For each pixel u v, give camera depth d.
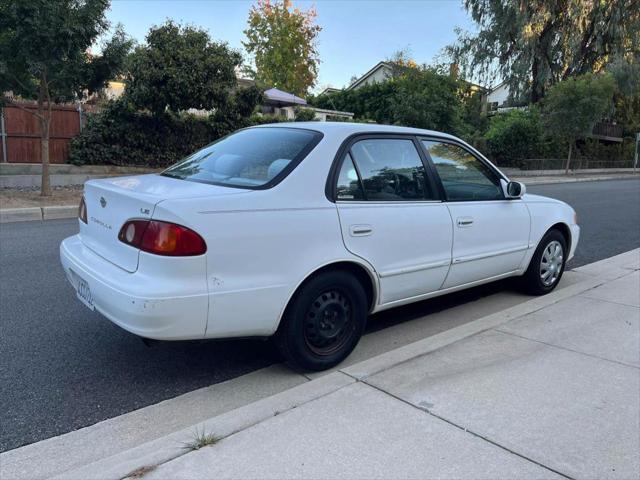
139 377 3.68
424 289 4.30
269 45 42.50
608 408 3.11
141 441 2.88
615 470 2.54
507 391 3.27
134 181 3.77
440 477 2.45
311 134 3.83
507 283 6.05
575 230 5.87
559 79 33.25
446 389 3.28
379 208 3.86
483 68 34.12
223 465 2.48
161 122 17.39
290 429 2.79
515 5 30.34
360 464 2.52
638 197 18.02
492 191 4.93
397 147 4.18
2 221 10.49
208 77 16.23
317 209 3.50
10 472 2.58
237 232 3.13
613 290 5.61
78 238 4.10
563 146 34.41
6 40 11.55
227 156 3.95
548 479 2.46
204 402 3.32
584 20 30.72
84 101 17.39
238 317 3.19
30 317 4.80
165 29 16.08
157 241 2.99
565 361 3.73
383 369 3.53
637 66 32.00
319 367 3.64
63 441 2.87
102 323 4.68
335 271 3.61
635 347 4.01
